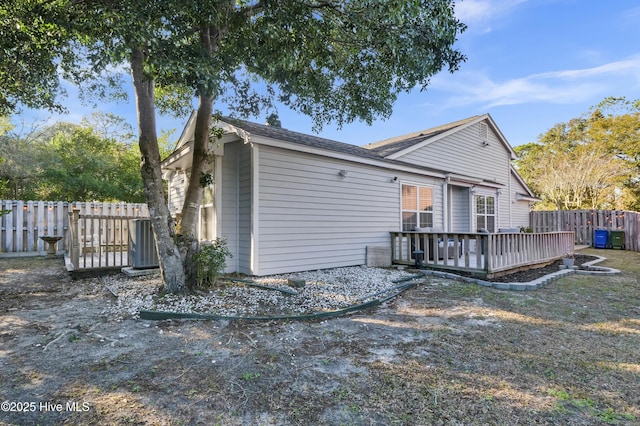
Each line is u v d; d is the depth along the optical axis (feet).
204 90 13.05
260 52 14.89
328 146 27.84
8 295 17.48
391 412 7.49
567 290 20.42
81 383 8.54
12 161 47.50
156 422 7.00
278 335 12.23
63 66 16.01
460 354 10.77
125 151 69.36
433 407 7.70
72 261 22.67
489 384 8.83
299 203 24.75
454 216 42.80
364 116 22.26
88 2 12.16
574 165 71.72
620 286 21.66
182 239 17.42
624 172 71.41
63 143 57.98
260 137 22.00
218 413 7.36
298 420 7.15
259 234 22.54
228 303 15.83
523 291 20.03
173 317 13.75
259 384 8.63
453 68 16.15
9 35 12.26
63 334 11.87
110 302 16.07
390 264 29.84
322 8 15.51
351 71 20.16
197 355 10.32
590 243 50.85
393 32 14.26
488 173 48.85
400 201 32.73
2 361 9.75
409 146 36.14
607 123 76.79
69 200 55.67
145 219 22.77
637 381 9.11
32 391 8.13
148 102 16.14
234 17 15.47
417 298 18.16
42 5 11.92
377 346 11.35
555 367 9.92
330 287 19.89
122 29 10.85
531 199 57.00
